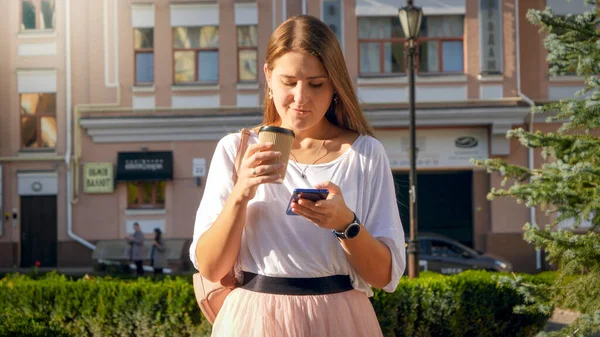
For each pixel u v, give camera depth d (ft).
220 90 74.79
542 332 17.94
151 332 23.84
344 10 72.54
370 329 7.99
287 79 7.76
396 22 72.95
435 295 25.11
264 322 7.62
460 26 72.84
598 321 16.78
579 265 18.22
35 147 76.95
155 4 75.31
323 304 7.72
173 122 74.28
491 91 72.33
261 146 7.17
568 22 19.90
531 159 71.77
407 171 74.59
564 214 18.45
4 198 77.00
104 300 24.32
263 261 7.77
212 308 8.34
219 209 7.97
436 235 59.26
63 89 76.48
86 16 76.33
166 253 70.13
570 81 72.95
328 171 7.98
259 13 74.64
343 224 7.34
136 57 75.87
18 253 77.00
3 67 77.20
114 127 75.10
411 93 41.86
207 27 75.25
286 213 7.54
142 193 76.43
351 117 8.20
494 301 25.63
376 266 7.68
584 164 17.62
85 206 76.13
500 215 72.43
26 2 77.05
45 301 24.70
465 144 73.31
